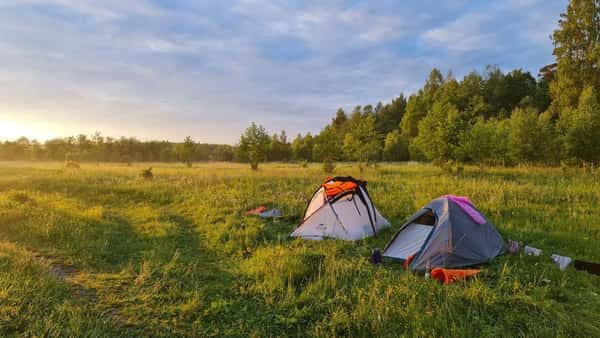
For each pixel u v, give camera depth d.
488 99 57.06
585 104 19.78
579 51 29.30
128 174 22.61
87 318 3.67
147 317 3.78
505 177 16.31
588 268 4.79
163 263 5.58
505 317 3.57
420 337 3.21
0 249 5.71
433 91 68.50
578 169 18.05
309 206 8.02
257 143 26.09
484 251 5.23
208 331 3.53
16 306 3.76
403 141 49.31
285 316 3.80
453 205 5.68
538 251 5.43
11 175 21.72
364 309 3.68
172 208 10.96
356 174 19.98
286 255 5.48
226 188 14.22
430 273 4.75
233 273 5.09
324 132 31.58
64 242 6.58
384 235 7.05
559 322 3.46
